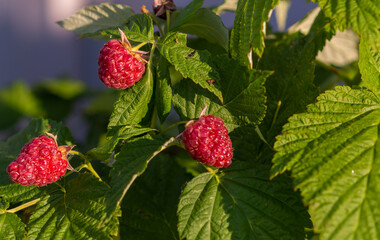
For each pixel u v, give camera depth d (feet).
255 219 1.14
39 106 2.27
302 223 1.14
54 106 2.28
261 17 1.18
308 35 1.33
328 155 1.10
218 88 1.19
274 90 1.32
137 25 1.23
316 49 1.30
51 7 3.69
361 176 1.08
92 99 2.10
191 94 1.23
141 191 1.34
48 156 1.15
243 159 1.26
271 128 1.29
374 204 1.05
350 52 1.54
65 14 3.68
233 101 1.21
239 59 1.20
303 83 1.28
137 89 1.20
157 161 1.39
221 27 1.30
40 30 3.71
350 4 1.13
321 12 1.34
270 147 1.26
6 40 3.61
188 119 1.22
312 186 1.07
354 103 1.17
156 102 1.23
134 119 1.20
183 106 1.23
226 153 1.14
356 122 1.14
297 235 1.13
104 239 1.14
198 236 1.13
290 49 1.34
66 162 1.18
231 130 1.22
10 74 3.64
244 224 1.14
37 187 1.23
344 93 1.18
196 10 1.24
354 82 1.50
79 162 1.30
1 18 3.57
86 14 1.40
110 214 1.09
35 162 1.14
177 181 1.37
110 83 1.17
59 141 1.32
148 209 1.33
